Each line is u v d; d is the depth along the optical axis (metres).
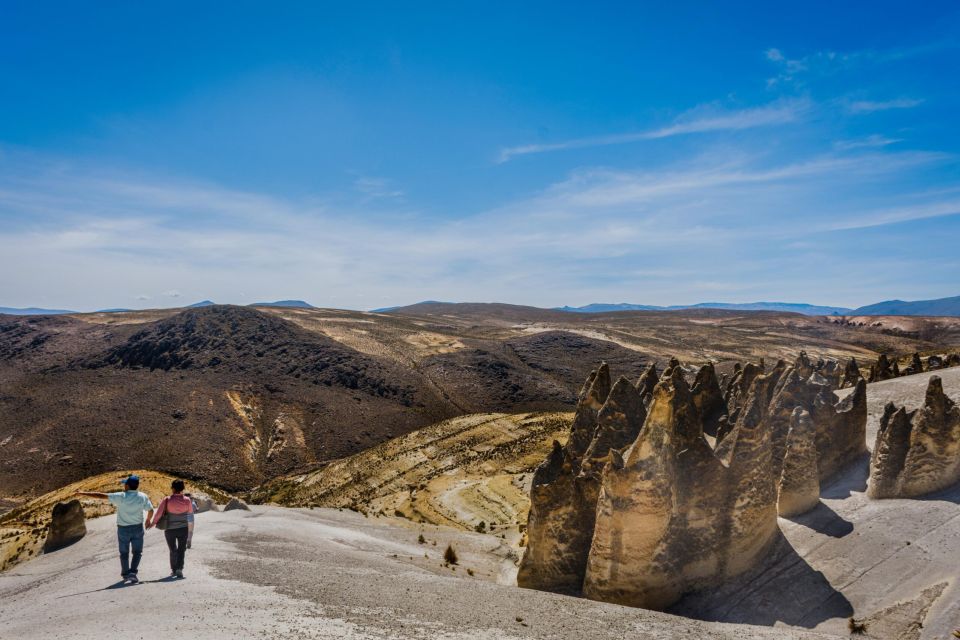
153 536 23.20
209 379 126.25
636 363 164.25
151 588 13.59
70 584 15.91
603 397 25.23
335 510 42.94
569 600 16.53
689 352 192.12
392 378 131.62
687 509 18.50
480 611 14.34
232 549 19.89
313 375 131.50
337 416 112.06
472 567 27.47
